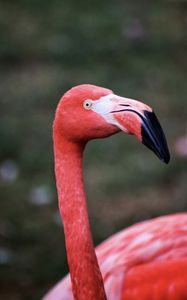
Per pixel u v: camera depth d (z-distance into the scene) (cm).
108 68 1429
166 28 1583
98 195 1070
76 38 1544
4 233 991
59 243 969
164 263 601
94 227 993
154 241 615
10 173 1133
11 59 1488
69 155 486
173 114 1270
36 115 1289
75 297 495
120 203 1049
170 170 1115
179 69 1423
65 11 1678
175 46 1509
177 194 1055
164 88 1353
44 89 1366
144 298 592
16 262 928
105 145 1189
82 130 472
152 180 1098
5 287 884
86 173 1128
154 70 1418
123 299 595
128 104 454
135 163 1143
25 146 1201
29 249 956
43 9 1702
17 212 1041
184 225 627
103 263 619
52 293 630
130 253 615
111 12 1653
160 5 1683
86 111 469
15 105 1325
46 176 1128
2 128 1241
